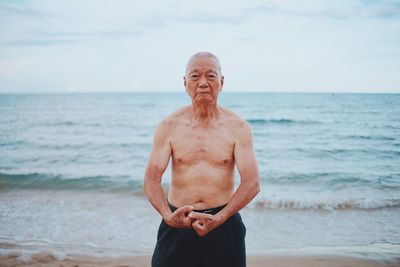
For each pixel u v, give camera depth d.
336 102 41.56
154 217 6.98
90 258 4.93
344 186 10.27
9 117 32.59
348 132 21.16
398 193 9.33
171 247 2.42
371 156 15.11
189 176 2.38
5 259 4.84
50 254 5.00
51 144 18.64
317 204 7.96
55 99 61.88
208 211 2.34
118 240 5.73
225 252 2.38
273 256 4.99
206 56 2.35
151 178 2.37
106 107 43.47
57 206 7.85
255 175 2.31
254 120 25.98
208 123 2.41
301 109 34.78
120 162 14.22
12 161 14.43
